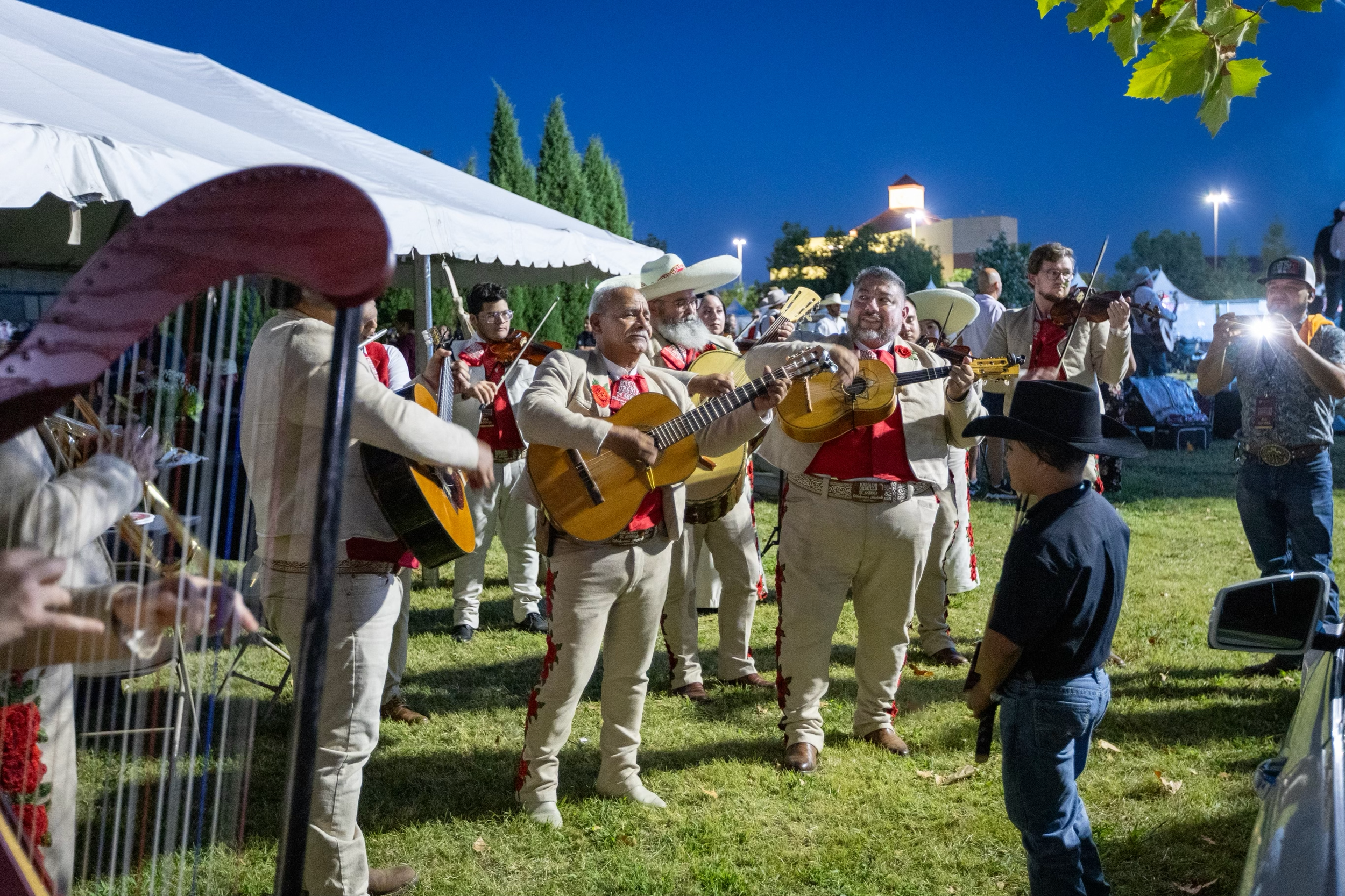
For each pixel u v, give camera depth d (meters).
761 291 33.72
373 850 3.52
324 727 2.76
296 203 1.13
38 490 1.61
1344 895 1.50
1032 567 2.48
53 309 1.21
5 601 1.37
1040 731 2.57
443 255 5.74
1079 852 2.60
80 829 1.94
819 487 4.10
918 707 4.91
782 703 4.28
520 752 4.38
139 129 4.14
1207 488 11.20
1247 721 4.70
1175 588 7.04
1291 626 2.38
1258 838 1.95
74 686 1.95
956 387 4.07
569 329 18.58
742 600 5.21
